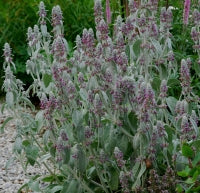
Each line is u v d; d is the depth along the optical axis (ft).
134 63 14.97
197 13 15.26
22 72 29.25
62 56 13.01
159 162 13.82
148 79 14.25
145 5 14.37
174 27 24.43
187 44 24.02
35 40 15.26
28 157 13.46
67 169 13.88
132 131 13.12
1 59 30.73
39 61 15.34
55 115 14.62
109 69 12.76
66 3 31.55
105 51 13.14
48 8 31.45
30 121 14.49
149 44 14.03
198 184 12.55
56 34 14.16
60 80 12.50
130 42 14.65
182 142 12.46
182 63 12.93
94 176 14.35
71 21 31.22
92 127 13.01
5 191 18.28
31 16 31.76
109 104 13.11
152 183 12.60
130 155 13.53
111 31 26.30
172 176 12.64
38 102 28.66
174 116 13.99
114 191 14.15
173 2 25.66
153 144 12.38
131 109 13.25
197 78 20.83
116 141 13.01
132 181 12.84
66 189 13.12
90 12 31.63
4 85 13.78
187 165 12.66
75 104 12.62
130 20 14.26
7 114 26.84
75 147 12.84
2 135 24.12
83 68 14.24
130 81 12.46
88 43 12.64
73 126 13.04
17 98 14.07
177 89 21.13
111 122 13.01
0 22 31.68
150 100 11.83
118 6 27.63
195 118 12.87
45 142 12.66
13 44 30.48
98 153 13.43
